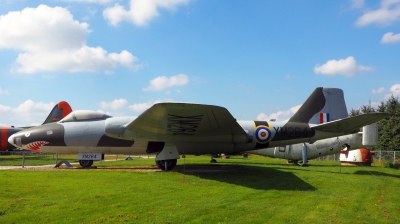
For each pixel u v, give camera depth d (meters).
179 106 11.27
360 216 7.32
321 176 13.51
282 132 16.47
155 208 7.35
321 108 17.20
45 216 6.45
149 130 14.17
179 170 14.94
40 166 18.08
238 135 15.23
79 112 16.59
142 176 12.18
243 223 6.45
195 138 15.20
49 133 15.94
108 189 9.39
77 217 6.45
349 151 22.39
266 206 7.96
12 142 16.20
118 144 15.87
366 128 19.28
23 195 8.27
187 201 8.17
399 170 17.88
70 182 10.44
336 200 8.96
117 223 6.15
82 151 16.34
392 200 9.24
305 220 6.82
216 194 9.27
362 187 11.26
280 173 14.13
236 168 16.31
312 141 16.92
